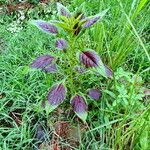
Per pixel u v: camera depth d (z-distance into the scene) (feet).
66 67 2.16
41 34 2.63
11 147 1.91
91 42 2.32
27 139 1.93
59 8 1.91
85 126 2.03
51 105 1.81
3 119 2.09
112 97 2.06
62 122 2.05
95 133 1.99
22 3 3.12
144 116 1.76
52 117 2.06
